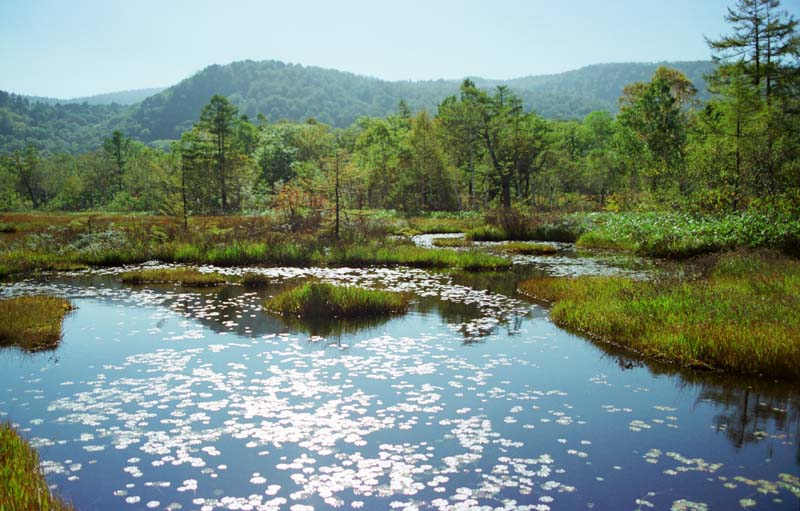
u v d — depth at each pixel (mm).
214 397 7043
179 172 40094
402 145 60719
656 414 6637
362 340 9781
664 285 12141
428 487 4945
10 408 6672
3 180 80000
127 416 6449
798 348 7941
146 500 4715
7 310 10938
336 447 5703
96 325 10734
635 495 4836
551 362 8594
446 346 9430
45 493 4531
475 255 19391
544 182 58156
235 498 4754
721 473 5242
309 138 71250
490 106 53656
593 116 81312
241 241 20906
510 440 5898
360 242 21578
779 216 18766
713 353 8367
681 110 51812
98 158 88812
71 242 21516
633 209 32250
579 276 16234
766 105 28094
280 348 9242
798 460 5504
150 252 20234
